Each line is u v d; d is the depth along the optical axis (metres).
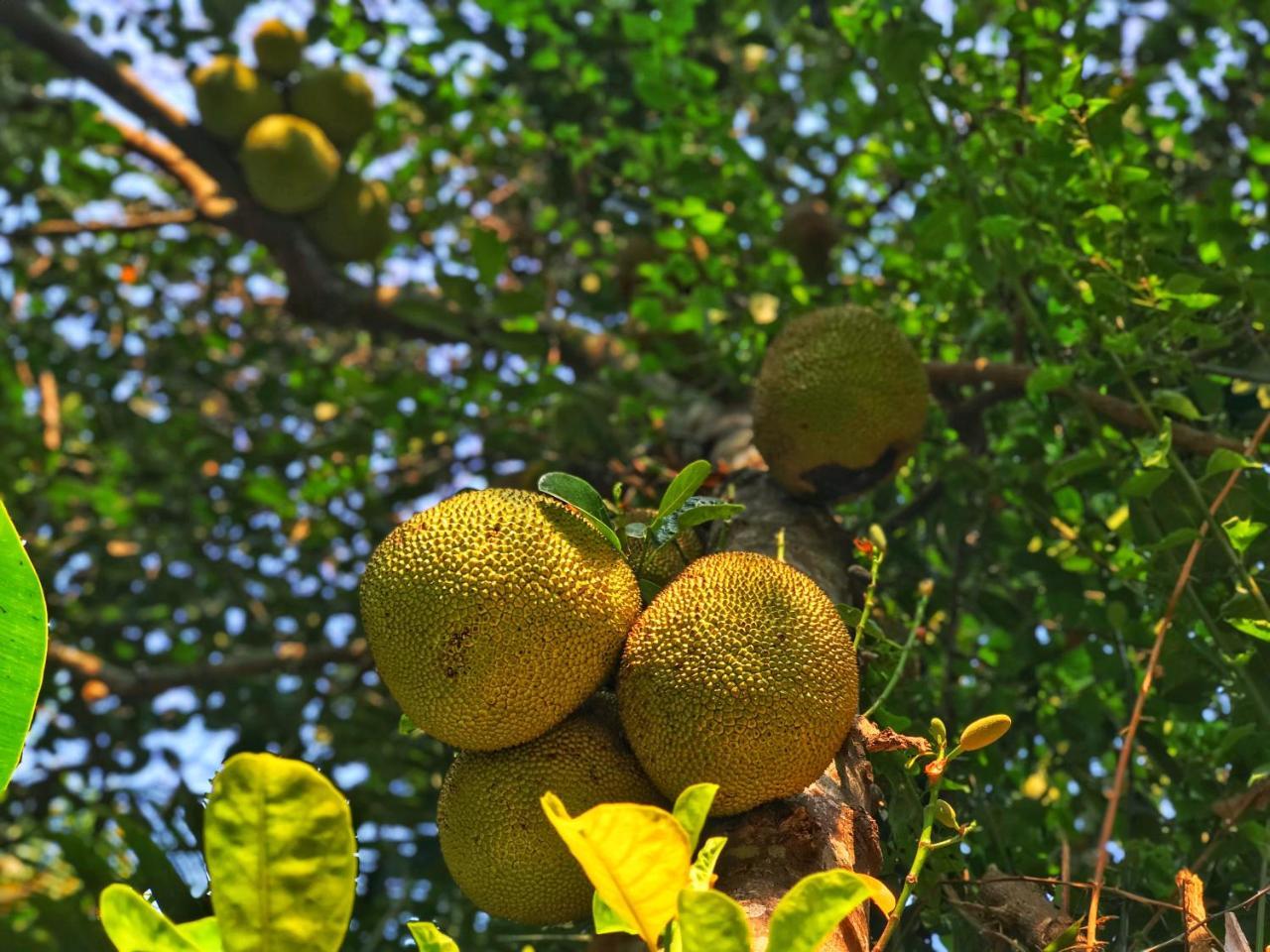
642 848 0.70
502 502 1.25
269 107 3.38
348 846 0.67
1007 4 2.71
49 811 3.33
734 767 1.16
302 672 3.16
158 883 1.22
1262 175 2.88
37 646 0.89
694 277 2.65
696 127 2.70
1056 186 1.97
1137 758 2.02
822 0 2.43
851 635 1.46
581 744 1.26
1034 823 1.88
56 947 1.34
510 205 4.05
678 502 1.33
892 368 1.85
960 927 1.57
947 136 2.11
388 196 3.62
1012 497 2.21
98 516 3.78
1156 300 1.83
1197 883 1.25
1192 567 1.73
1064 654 2.28
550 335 3.07
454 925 2.45
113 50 3.49
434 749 2.82
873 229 3.27
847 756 1.32
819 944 0.70
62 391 3.93
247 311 4.21
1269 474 1.75
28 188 3.68
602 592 1.23
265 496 3.28
